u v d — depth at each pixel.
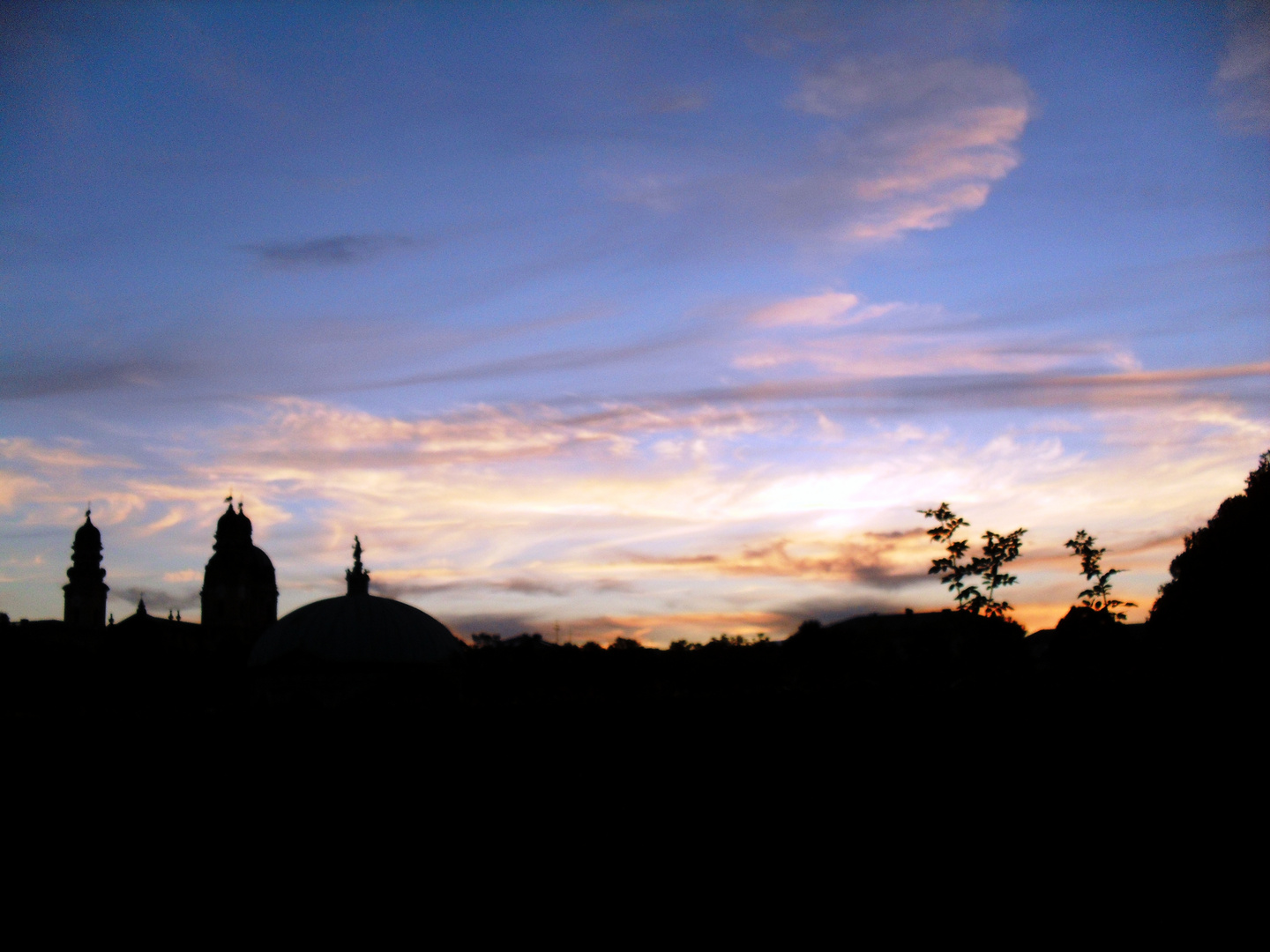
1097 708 19.73
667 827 19.59
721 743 20.38
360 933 17.69
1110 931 16.72
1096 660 33.62
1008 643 37.06
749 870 18.72
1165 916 16.89
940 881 18.19
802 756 20.16
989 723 19.94
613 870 18.88
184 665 101.38
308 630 76.19
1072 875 18.02
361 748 20.38
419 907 18.17
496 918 17.89
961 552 39.78
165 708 21.95
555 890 18.47
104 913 18.30
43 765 19.91
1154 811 18.73
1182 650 33.84
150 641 97.50
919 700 20.47
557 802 19.92
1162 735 19.30
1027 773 19.44
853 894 18.03
